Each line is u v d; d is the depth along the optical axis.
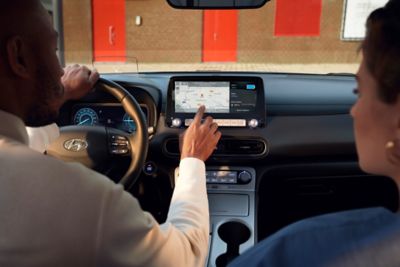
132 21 14.19
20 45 0.85
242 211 2.08
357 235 0.55
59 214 0.79
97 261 0.81
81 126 1.66
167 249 0.94
